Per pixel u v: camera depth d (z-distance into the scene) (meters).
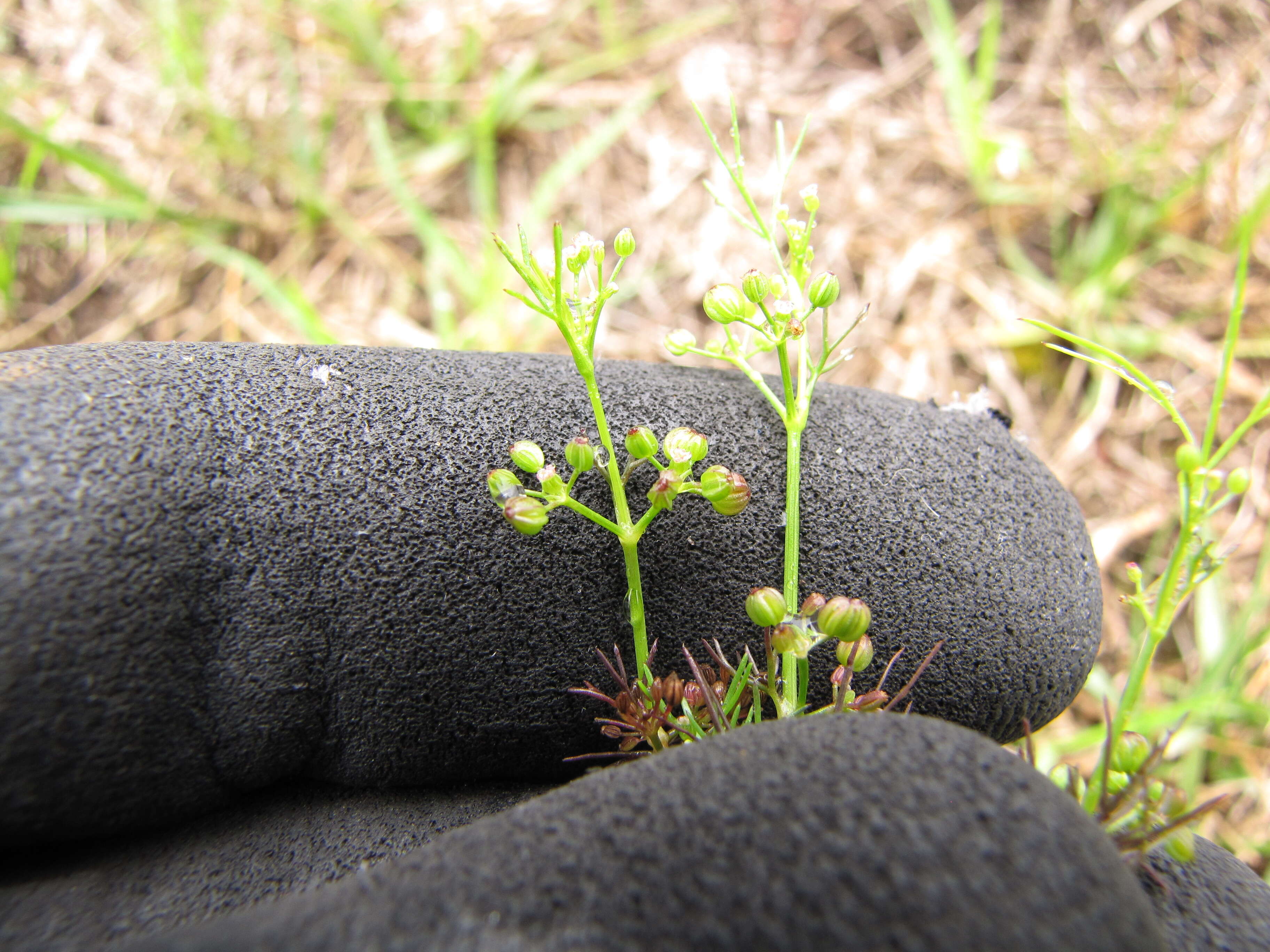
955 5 0.13
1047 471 0.06
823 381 0.10
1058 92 0.12
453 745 0.05
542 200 0.11
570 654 0.05
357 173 0.11
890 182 0.12
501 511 0.05
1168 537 0.10
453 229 0.11
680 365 0.06
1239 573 0.10
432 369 0.05
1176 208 0.11
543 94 0.12
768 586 0.05
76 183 0.11
